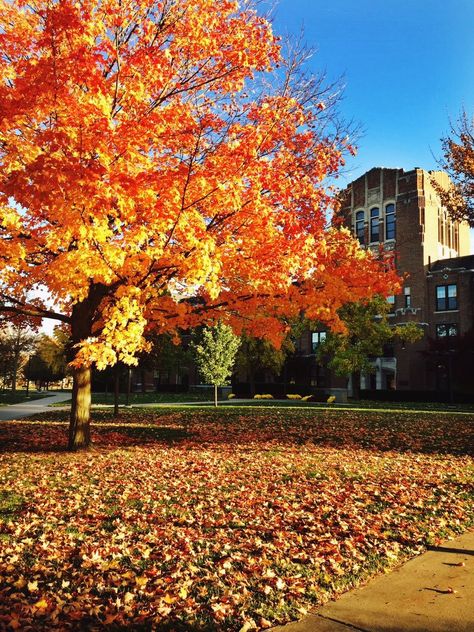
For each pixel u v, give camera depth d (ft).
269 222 28.40
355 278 34.55
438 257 137.90
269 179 27.89
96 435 51.08
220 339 101.96
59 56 22.99
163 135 28.17
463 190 47.44
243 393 155.84
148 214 26.03
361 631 12.97
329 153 31.94
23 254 27.50
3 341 166.71
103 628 13.25
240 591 15.37
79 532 20.62
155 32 26.99
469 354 105.40
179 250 28.96
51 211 23.21
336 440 47.14
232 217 29.50
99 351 26.20
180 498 25.81
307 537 19.93
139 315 26.78
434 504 24.84
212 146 29.86
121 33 27.27
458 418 67.05
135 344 26.43
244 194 28.30
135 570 16.88
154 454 39.27
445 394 113.70
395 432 52.49
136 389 203.41
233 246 29.58
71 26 21.75
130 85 24.62
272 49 28.45
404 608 14.23
